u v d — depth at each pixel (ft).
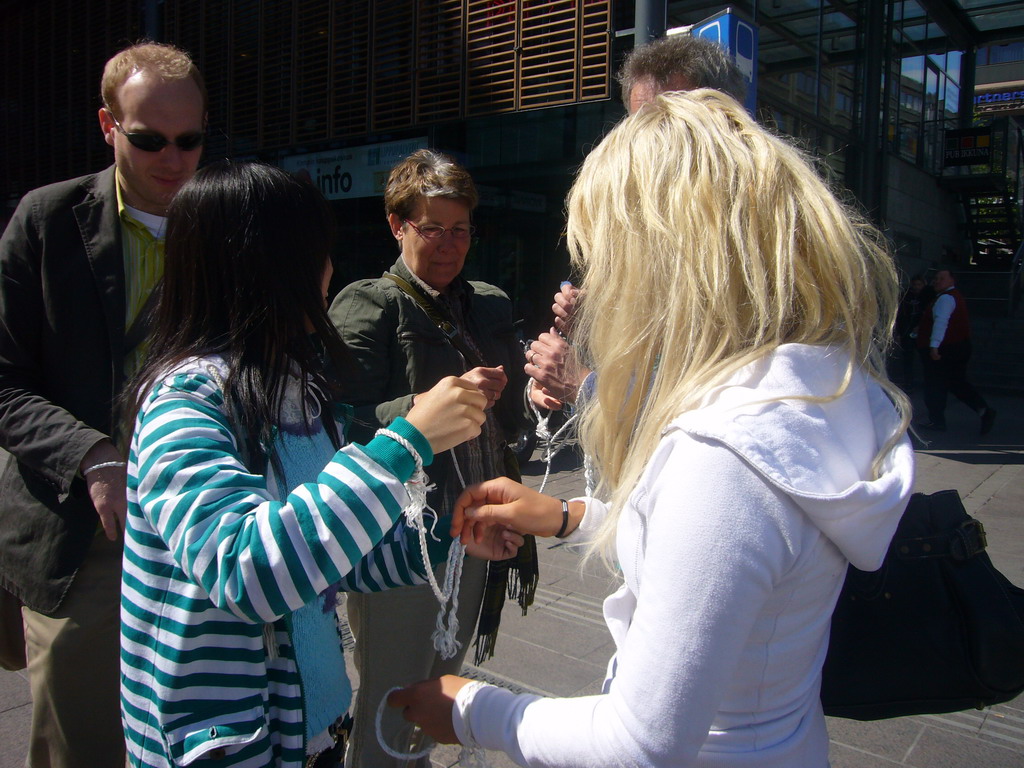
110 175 5.88
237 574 2.95
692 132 3.04
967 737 8.37
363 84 27.09
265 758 3.37
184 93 5.81
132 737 3.41
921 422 28.84
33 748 5.62
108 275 5.61
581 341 3.43
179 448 3.20
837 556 2.80
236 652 3.31
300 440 3.89
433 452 3.29
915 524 3.50
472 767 7.30
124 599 3.45
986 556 3.53
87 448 5.01
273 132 29.91
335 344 3.84
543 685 9.45
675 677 2.45
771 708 2.84
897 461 2.90
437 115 25.35
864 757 8.02
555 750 2.75
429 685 3.39
